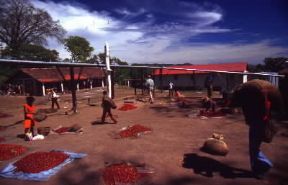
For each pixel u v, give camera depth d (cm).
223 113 1359
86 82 5419
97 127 1162
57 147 841
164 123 1198
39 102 2680
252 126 564
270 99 568
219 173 595
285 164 634
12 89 4516
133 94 3141
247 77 3400
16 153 761
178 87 4306
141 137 937
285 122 1105
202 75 4131
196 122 1191
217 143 726
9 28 5644
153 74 4300
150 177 579
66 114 1616
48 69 4788
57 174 609
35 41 6041
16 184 562
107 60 1897
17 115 1817
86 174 607
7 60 1180
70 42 7831
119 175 574
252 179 560
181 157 707
